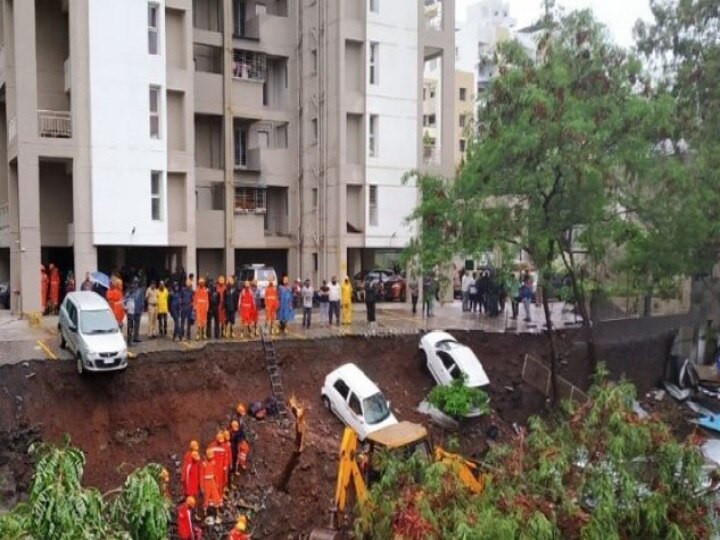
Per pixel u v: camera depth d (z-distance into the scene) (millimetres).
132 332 23453
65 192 32375
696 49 27812
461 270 40125
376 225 36531
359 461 18844
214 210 36156
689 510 11711
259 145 39594
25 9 27703
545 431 13992
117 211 29875
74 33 28891
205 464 18031
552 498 11852
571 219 23000
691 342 32156
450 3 38688
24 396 19688
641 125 21781
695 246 24625
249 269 32844
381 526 12508
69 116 29328
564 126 20578
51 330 25531
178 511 16469
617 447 11953
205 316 24172
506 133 21562
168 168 31078
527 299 30688
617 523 11602
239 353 23625
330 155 36031
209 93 35844
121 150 29859
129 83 29953
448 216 23844
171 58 32031
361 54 36031
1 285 34062
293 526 18672
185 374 22250
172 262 33656
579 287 25812
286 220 39812
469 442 23672
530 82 22031
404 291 36719
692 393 29531
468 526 10602
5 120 34375
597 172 20812
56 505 6457
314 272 37969
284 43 39094
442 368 25250
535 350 28047
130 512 7273
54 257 34125
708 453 21406
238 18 39281
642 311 32719
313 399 24000
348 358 25672
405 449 18609
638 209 23734
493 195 23359
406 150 37281
